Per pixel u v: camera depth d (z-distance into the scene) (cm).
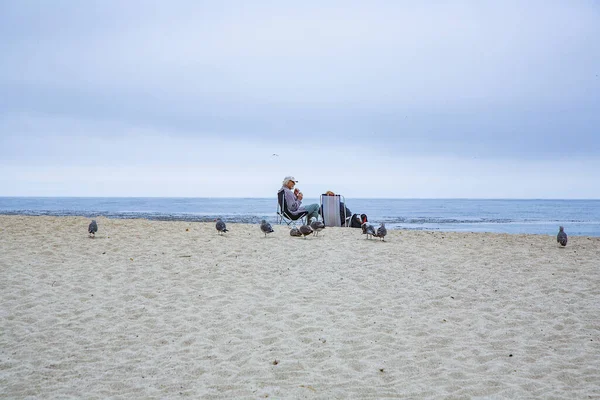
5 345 641
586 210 6325
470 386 516
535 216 4406
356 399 489
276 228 1733
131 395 504
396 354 611
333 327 707
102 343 651
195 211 4600
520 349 625
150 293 869
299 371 561
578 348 626
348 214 1848
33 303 804
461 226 2850
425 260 1145
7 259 1095
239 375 552
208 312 773
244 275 1000
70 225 1672
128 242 1339
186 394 504
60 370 569
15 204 6825
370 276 995
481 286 921
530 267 1073
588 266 1077
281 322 728
